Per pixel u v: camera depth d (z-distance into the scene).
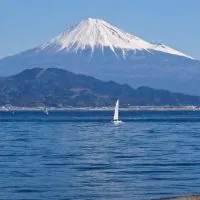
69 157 115.69
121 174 93.44
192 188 81.19
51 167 101.12
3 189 81.06
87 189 81.38
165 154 120.56
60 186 83.25
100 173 94.62
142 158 113.81
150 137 170.62
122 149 132.50
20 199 75.25
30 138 167.12
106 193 78.75
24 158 113.44
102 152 125.88
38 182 86.19
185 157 114.62
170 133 189.00
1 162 107.19
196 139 160.62
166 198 70.06
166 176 91.00
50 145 142.88
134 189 81.19
